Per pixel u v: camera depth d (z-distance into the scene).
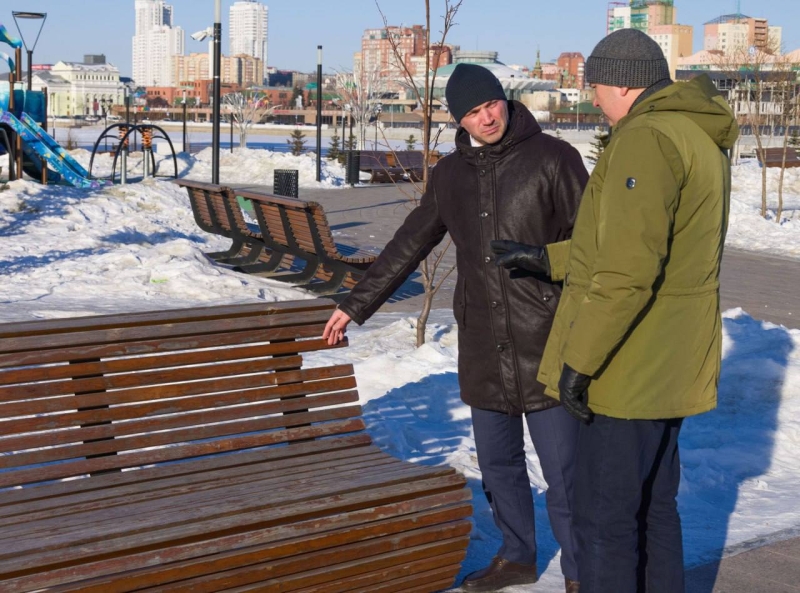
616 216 2.59
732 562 3.81
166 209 17.17
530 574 3.54
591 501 2.87
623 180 2.61
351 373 3.70
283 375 3.57
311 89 193.12
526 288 3.30
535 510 4.31
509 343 3.33
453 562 2.98
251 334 3.52
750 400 5.99
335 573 2.78
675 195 2.62
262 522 2.68
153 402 3.34
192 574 2.57
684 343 2.76
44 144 22.66
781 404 5.93
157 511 2.80
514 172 3.30
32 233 13.93
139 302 9.88
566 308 2.86
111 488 3.10
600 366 2.68
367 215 22.11
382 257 3.62
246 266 12.37
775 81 32.53
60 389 3.20
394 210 23.38
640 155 2.61
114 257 11.48
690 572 3.71
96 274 10.98
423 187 8.05
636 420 2.79
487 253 3.33
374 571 2.84
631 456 2.81
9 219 14.60
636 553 2.88
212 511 2.72
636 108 2.79
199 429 3.40
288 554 2.70
